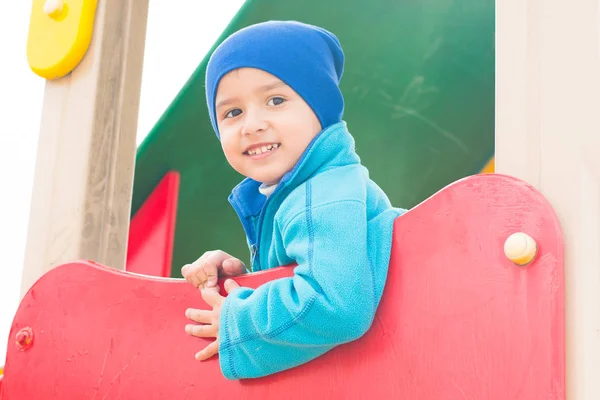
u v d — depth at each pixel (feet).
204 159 7.09
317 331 2.66
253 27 3.34
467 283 2.54
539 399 2.34
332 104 3.32
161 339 3.16
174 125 7.18
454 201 2.63
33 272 3.86
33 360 3.42
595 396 2.34
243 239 6.93
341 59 3.54
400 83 6.47
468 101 6.31
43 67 4.06
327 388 2.74
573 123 2.55
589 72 2.57
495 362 2.44
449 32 6.42
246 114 3.23
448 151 6.28
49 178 3.96
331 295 2.64
